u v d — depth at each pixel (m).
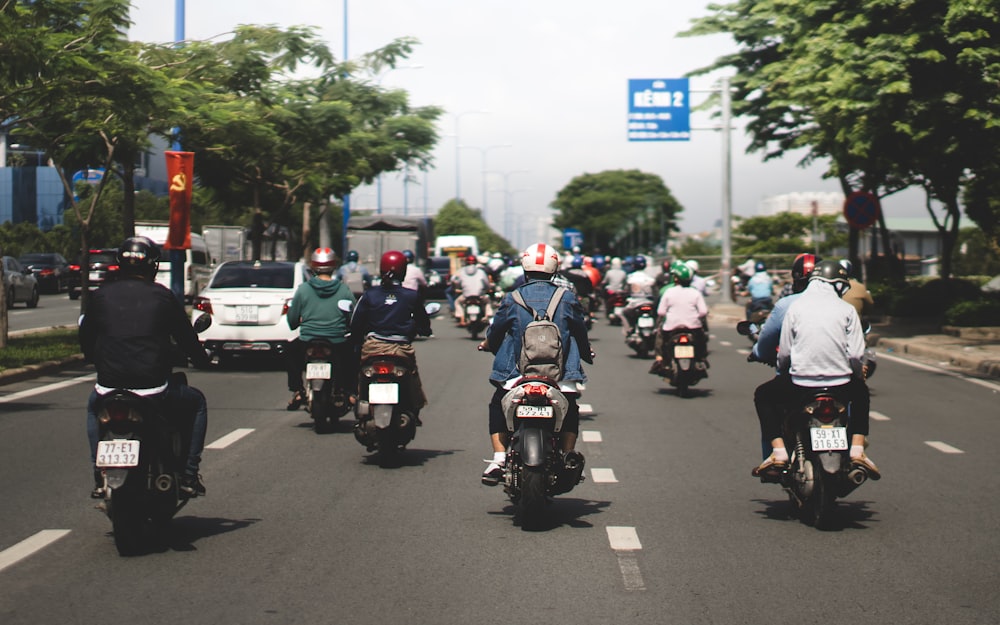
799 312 7.99
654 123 38.28
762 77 35.91
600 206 165.25
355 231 51.72
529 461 7.64
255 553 7.15
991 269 74.56
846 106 22.97
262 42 25.25
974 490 9.42
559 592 6.28
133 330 7.03
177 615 5.80
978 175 30.56
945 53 22.75
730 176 39.91
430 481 9.69
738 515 8.38
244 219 62.22
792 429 8.24
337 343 12.36
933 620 5.77
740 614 5.87
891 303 33.06
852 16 23.80
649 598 6.16
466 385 17.34
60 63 16.48
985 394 16.50
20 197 74.75
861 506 8.75
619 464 10.62
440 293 55.00
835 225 99.50
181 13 24.83
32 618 5.73
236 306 19.55
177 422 7.56
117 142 22.80
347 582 6.46
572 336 8.27
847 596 6.21
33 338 24.00
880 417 14.02
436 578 6.57
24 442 11.50
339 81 33.34
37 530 7.72
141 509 6.98
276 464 10.51
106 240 54.12
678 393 16.06
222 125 24.39
